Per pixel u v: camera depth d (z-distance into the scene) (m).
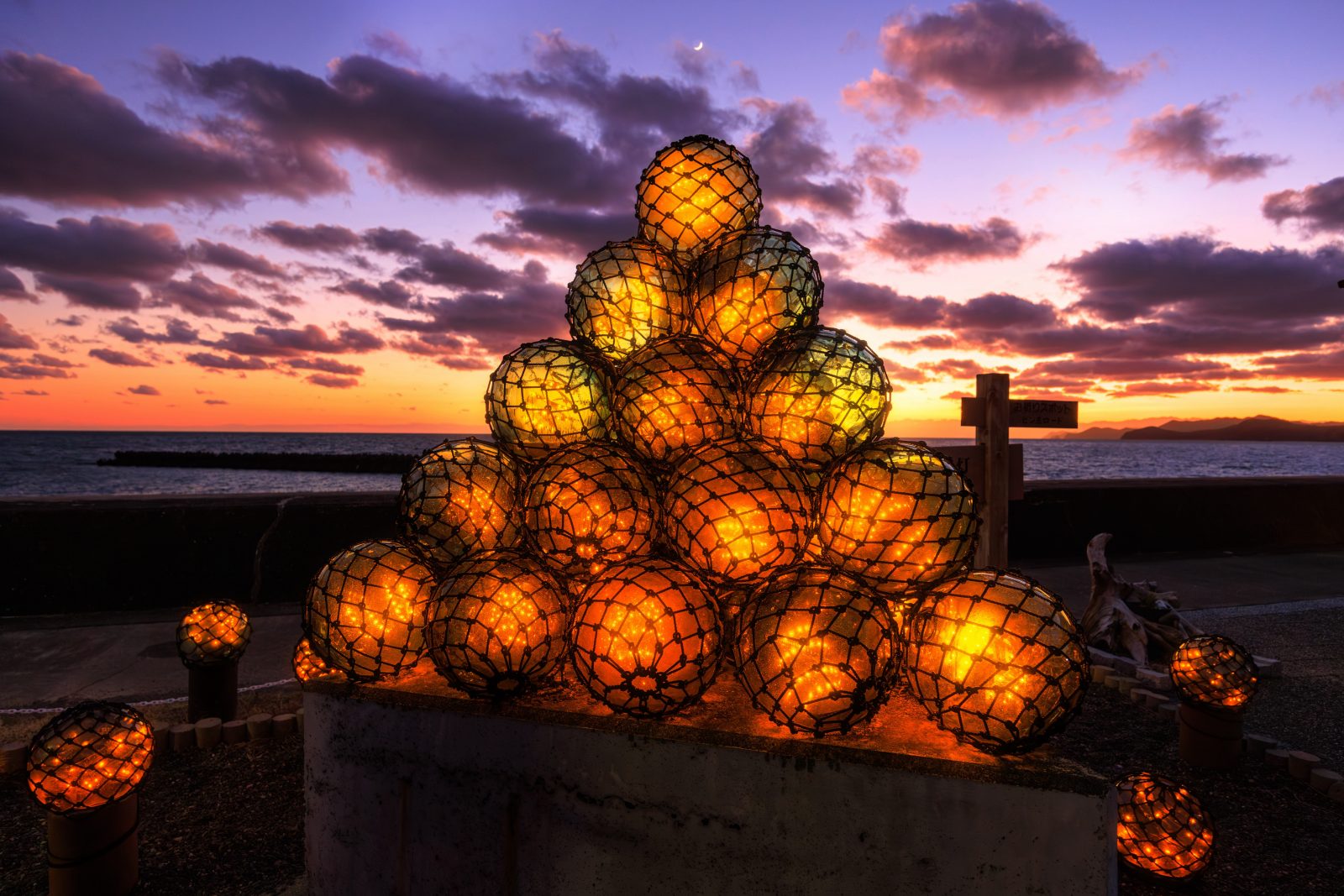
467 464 2.28
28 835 3.14
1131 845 2.83
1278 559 10.16
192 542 7.13
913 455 1.95
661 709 1.88
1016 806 1.71
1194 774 3.79
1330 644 6.08
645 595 1.82
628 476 2.07
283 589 7.27
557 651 1.99
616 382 2.26
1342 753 4.05
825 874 1.82
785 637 1.76
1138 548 10.66
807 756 1.82
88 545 6.87
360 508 7.50
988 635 1.73
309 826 2.32
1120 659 5.50
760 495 1.91
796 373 2.06
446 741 2.13
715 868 1.89
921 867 1.77
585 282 2.44
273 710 4.55
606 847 1.97
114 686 4.79
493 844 2.08
